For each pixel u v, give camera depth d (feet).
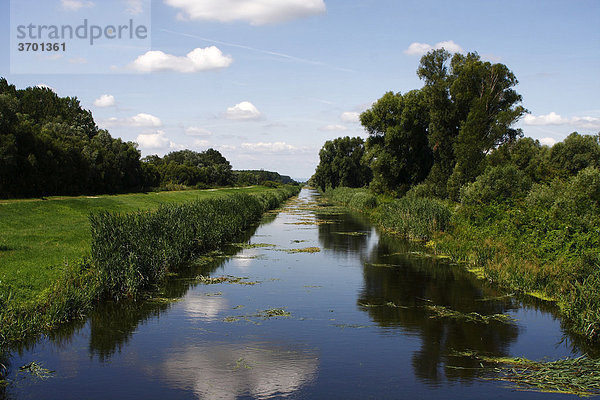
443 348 36.76
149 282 55.62
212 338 38.70
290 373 32.07
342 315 45.24
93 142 198.39
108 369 32.42
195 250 77.20
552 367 32.19
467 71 136.15
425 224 93.35
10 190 130.31
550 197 74.38
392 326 42.06
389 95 165.58
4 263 50.52
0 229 74.64
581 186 70.49
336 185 347.56
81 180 169.78
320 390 29.53
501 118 125.29
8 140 124.57
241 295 52.24
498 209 78.79
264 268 67.72
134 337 38.70
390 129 156.97
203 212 86.02
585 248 51.42
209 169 375.45
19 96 236.22
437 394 28.96
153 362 33.73
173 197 174.91
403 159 161.68
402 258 76.59
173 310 46.16
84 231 77.20
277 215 169.17
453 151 136.67
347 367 33.17
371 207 177.47
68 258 54.85
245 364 33.53
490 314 45.52
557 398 28.22
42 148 145.28
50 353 35.17
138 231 57.16
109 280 47.93
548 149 177.88
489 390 29.50
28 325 37.58
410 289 55.47
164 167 310.86
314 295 52.54
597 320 38.29
